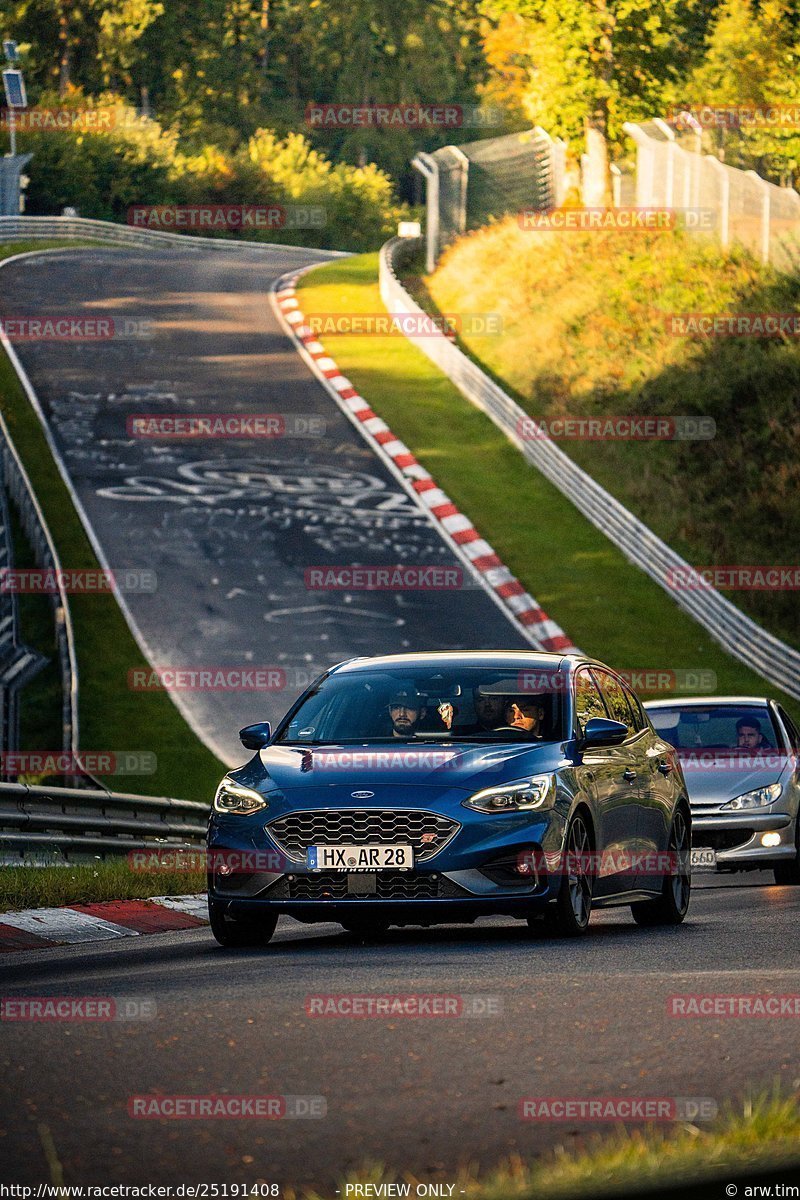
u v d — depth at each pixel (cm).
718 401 16000
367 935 4100
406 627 11875
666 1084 2023
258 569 12850
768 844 5962
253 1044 2317
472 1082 2050
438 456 15912
